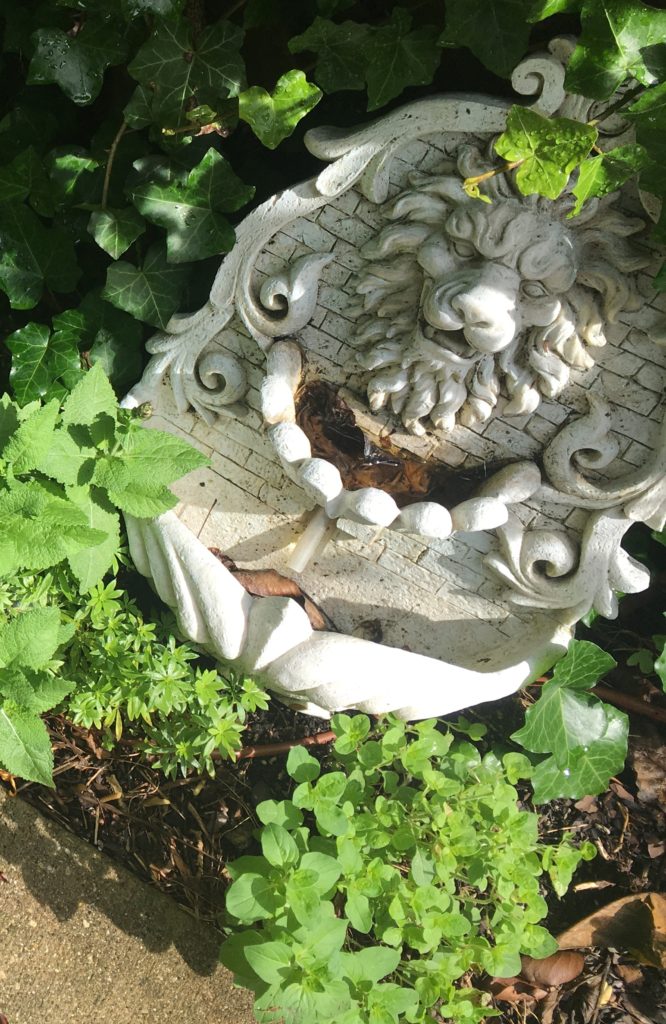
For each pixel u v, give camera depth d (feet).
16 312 7.84
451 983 6.40
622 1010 7.90
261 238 6.27
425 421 6.53
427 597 7.13
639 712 8.44
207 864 7.63
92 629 6.96
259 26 6.79
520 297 5.84
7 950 6.61
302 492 6.97
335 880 5.89
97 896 7.02
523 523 6.73
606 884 8.16
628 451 6.34
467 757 7.06
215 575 6.81
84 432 5.91
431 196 5.82
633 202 5.65
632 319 5.93
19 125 7.14
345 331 6.46
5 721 5.66
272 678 6.84
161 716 7.01
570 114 5.45
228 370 6.66
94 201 6.95
